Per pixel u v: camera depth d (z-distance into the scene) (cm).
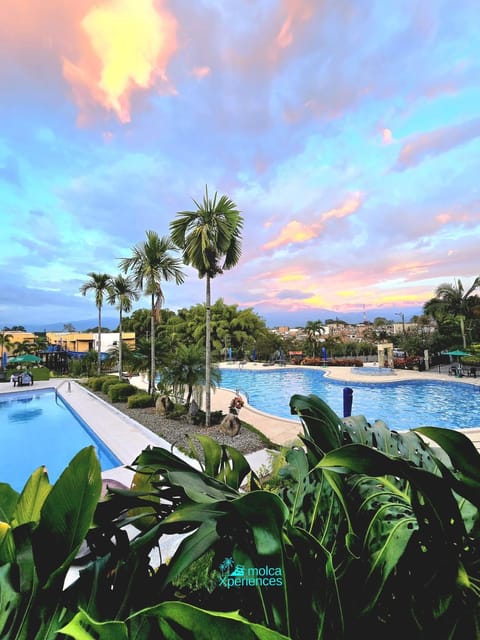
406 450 136
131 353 1672
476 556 80
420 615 77
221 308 3591
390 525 96
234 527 84
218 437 813
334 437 123
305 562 78
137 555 84
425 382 1898
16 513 86
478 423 1162
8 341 3062
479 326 2714
